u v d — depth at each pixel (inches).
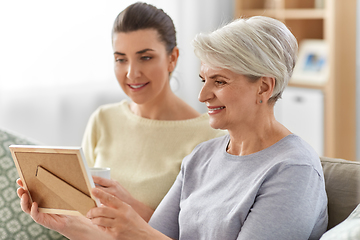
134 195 72.5
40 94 155.1
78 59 161.2
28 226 76.7
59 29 156.3
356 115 170.9
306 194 47.3
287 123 186.9
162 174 72.2
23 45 150.4
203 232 54.0
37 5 151.5
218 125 54.1
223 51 50.3
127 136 79.0
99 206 48.7
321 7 175.9
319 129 172.9
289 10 186.9
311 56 191.0
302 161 48.8
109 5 164.4
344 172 55.6
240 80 51.5
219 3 195.9
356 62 167.3
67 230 56.3
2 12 146.3
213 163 58.4
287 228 46.6
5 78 148.6
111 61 167.3
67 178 48.1
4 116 149.6
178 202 62.2
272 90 51.8
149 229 50.1
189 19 189.2
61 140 160.9
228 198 52.8
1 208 77.2
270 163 50.9
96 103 166.6
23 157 49.5
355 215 47.6
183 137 74.5
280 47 50.8
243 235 48.2
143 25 71.1
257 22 51.3
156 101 77.4
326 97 169.9
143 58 72.2
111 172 76.4
